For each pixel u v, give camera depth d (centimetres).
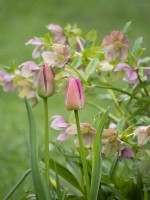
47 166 152
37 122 284
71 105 147
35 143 148
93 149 149
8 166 223
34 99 186
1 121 275
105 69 168
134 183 164
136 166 156
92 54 168
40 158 182
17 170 221
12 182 211
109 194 165
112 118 178
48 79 149
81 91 147
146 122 155
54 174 167
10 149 235
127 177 169
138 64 164
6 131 258
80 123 154
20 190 203
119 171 199
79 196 166
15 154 232
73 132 153
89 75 163
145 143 152
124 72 171
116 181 165
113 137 156
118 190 162
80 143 151
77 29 181
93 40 179
